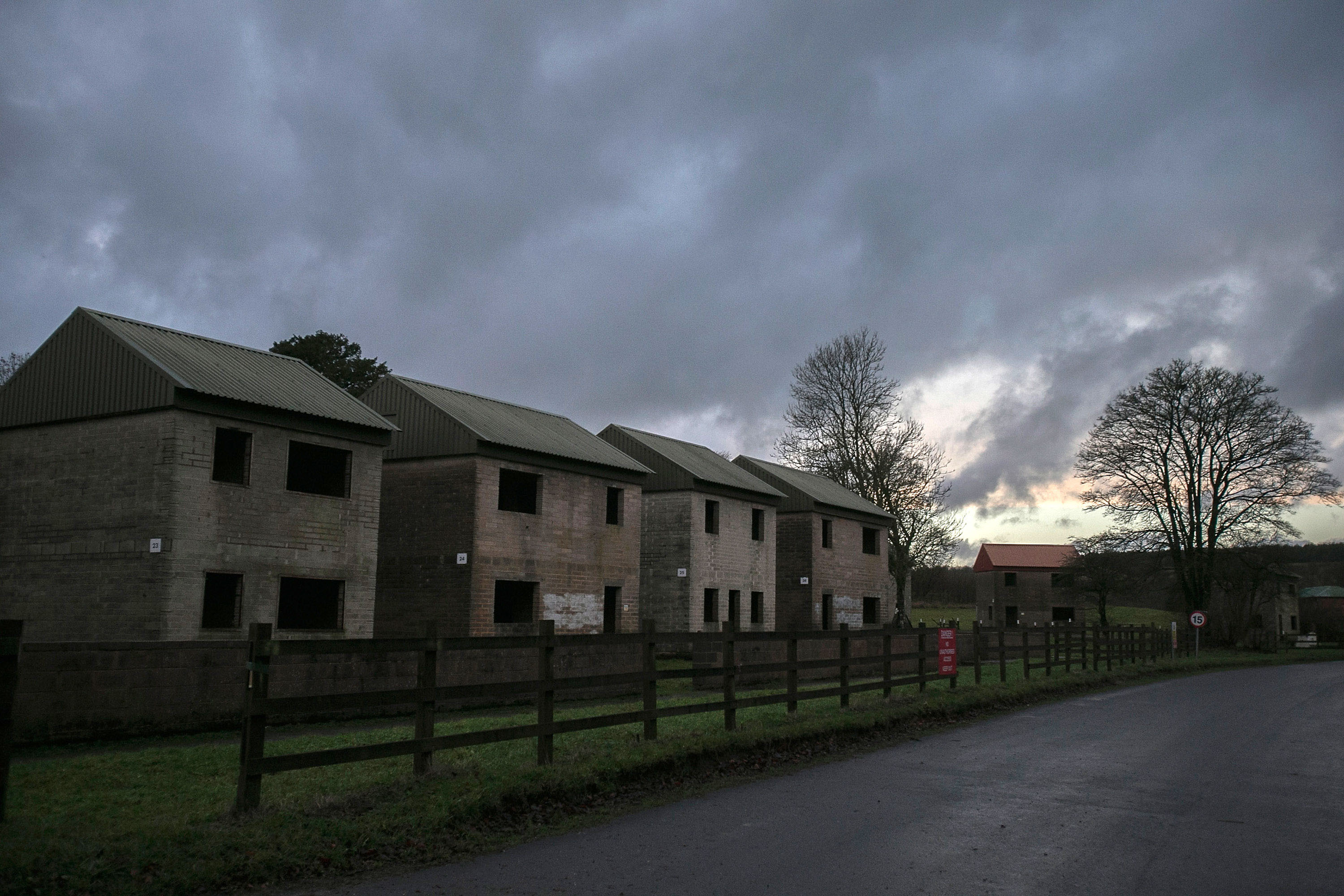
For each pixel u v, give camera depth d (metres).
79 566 19.17
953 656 18.12
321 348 47.28
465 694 8.59
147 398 18.73
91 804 7.74
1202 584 48.28
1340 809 9.19
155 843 6.36
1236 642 57.97
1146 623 80.19
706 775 10.31
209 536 18.80
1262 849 7.55
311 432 20.86
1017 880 6.51
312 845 6.61
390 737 11.84
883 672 25.27
